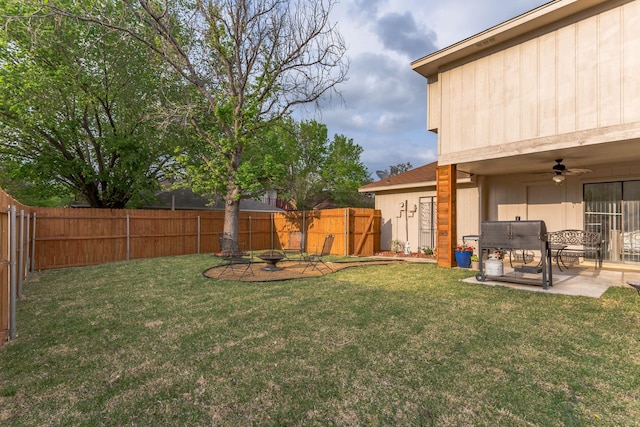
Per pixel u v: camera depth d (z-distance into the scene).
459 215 11.24
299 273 8.54
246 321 4.50
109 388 2.77
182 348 3.60
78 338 3.94
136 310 5.11
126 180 15.04
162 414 2.40
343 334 3.93
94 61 12.88
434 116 9.28
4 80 10.85
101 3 12.48
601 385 2.72
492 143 7.68
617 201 8.57
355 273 8.36
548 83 6.76
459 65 8.32
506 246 6.54
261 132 14.12
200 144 15.14
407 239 13.20
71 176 14.70
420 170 14.67
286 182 24.47
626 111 5.79
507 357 3.26
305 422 2.29
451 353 3.36
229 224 12.97
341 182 26.66
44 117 12.23
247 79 13.30
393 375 2.92
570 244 8.50
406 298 5.62
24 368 3.15
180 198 21.28
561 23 6.58
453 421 2.28
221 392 2.69
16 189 17.91
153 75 14.00
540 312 4.71
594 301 5.25
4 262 3.96
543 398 2.54
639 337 3.72
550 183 9.75
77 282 7.41
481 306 5.07
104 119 15.17
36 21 10.75
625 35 5.81
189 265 9.78
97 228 11.15
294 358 3.30
